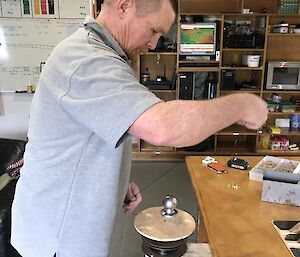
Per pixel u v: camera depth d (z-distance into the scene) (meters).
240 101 0.76
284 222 1.22
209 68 3.95
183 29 3.90
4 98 3.69
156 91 4.11
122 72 0.72
